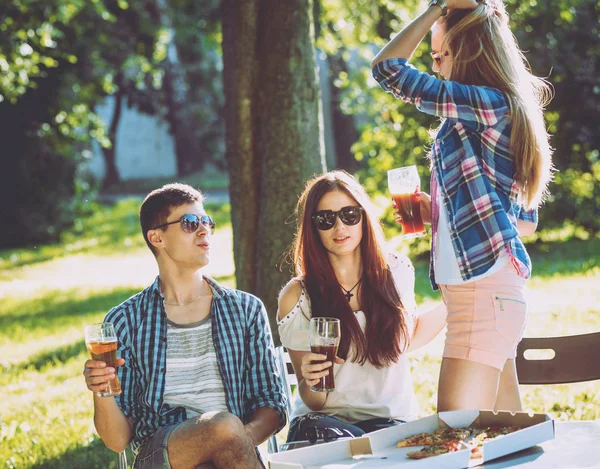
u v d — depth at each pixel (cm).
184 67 3406
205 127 3619
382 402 380
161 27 2478
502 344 338
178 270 374
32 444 630
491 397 339
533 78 367
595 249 1355
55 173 2228
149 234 373
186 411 366
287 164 697
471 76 343
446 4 346
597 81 1402
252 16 711
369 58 1630
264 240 700
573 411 599
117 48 2406
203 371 370
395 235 1466
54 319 1217
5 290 1559
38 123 2164
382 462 287
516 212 367
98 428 348
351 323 376
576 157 1447
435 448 289
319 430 347
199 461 329
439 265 352
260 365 378
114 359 332
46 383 852
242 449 326
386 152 1455
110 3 2369
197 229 371
